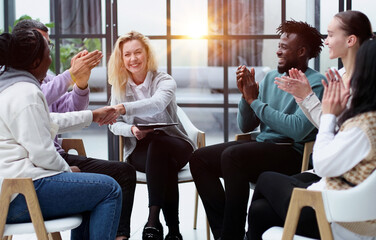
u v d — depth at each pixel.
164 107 3.11
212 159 2.86
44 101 2.07
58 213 2.08
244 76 2.84
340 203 1.67
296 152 2.78
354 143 1.65
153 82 3.22
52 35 5.11
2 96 2.01
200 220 3.81
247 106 3.01
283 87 2.34
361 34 2.42
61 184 2.04
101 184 2.11
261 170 2.69
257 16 4.97
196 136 3.25
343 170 1.69
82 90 2.80
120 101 3.22
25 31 2.10
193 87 5.11
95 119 2.60
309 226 1.84
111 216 2.13
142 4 5.01
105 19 5.05
